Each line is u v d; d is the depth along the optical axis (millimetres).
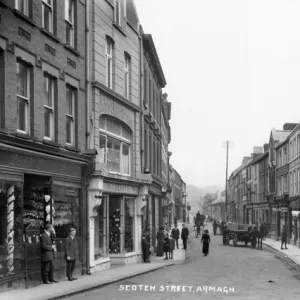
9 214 13547
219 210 118062
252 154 72000
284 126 55375
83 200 18281
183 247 34031
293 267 22703
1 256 12828
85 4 19359
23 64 15000
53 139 16609
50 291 13266
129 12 24188
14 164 13812
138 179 23547
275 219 49438
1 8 13500
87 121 19031
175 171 92750
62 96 17125
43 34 15891
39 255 14906
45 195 15703
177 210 96750
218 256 28703
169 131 56375
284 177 45938
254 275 18891
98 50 20062
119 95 21734
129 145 24172
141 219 24578
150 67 30562
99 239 19891
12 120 13898
